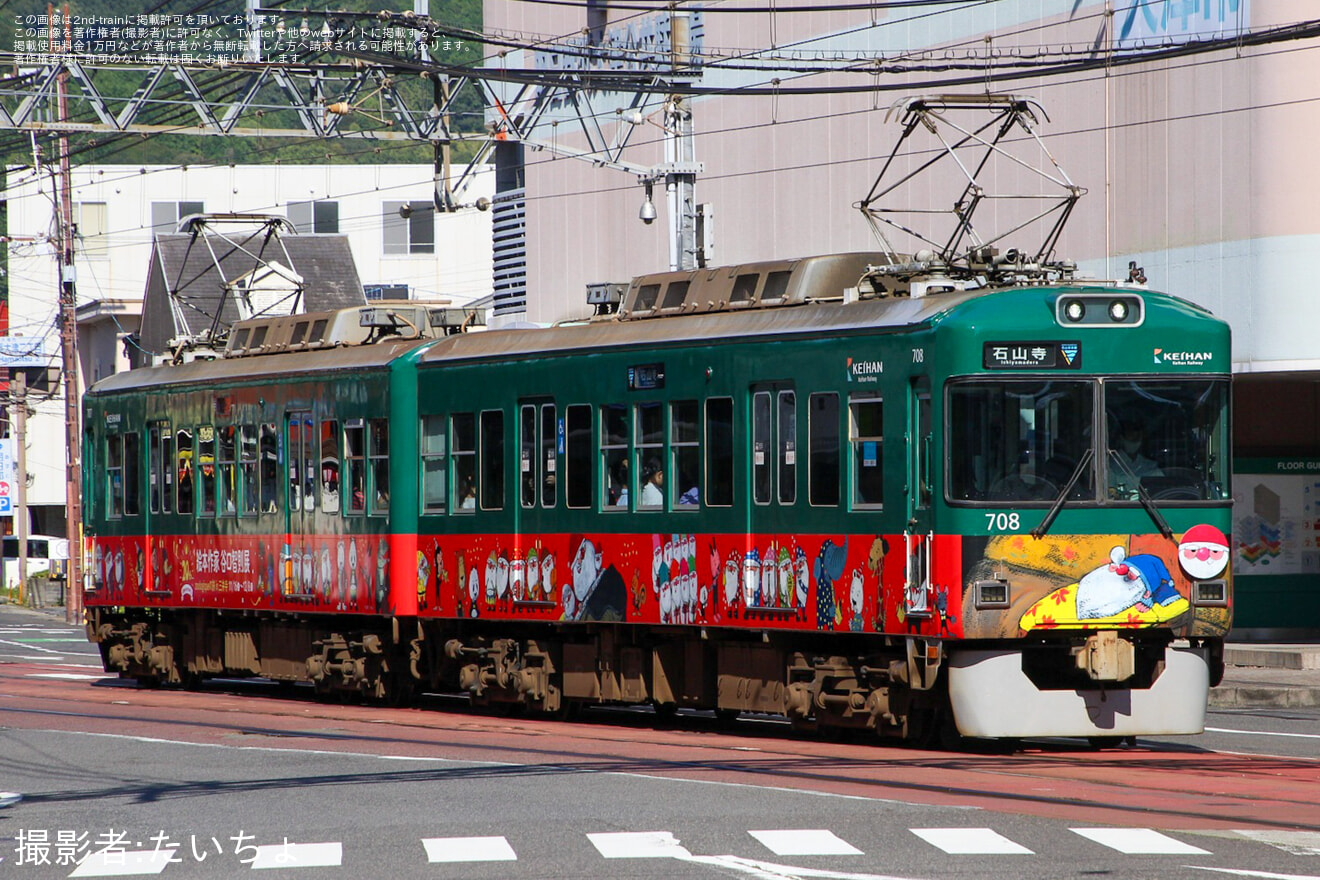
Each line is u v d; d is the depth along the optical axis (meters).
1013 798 46.53
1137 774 51.84
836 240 118.12
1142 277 62.09
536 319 151.38
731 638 66.19
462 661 78.12
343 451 82.56
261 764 57.69
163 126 108.56
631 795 47.56
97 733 69.06
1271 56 91.69
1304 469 107.25
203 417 93.00
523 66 147.88
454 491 76.88
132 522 99.56
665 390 67.19
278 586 87.00
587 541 70.31
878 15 114.19
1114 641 56.94
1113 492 57.75
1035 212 104.56
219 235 105.75
